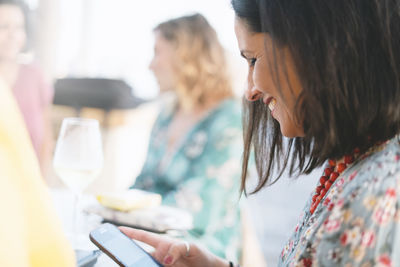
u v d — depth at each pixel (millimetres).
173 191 1376
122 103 2883
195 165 1462
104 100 2816
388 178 473
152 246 744
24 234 356
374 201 464
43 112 1855
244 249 1401
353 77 533
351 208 474
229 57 1629
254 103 820
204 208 1289
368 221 458
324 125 552
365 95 535
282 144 808
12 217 342
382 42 530
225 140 1448
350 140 558
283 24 552
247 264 1399
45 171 1826
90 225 899
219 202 1322
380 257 444
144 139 3156
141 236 745
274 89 615
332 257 469
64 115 2744
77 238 792
